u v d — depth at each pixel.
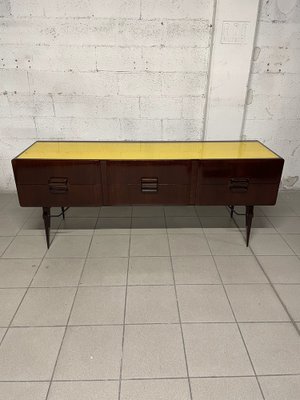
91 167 1.99
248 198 2.10
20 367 1.37
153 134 3.06
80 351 1.45
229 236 2.47
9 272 2.01
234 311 1.69
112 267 2.07
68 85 2.84
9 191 3.29
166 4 2.56
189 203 2.12
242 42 2.62
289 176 3.32
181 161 1.99
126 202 2.11
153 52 2.73
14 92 2.85
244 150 2.27
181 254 2.22
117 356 1.42
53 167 1.99
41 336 1.53
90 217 2.79
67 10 2.57
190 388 1.28
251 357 1.42
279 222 2.70
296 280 1.94
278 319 1.64
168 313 1.68
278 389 1.28
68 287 1.87
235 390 1.28
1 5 2.54
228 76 2.75
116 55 2.73
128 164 1.99
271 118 3.04
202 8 2.57
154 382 1.31
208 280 1.94
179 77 2.83
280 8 2.61
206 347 1.47
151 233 2.52
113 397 1.25
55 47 2.69
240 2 2.48
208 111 2.89
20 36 2.65
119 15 2.59
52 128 3.01
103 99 2.90
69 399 1.24
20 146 3.09
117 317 1.65
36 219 2.74
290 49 2.76
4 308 1.70
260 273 2.01
